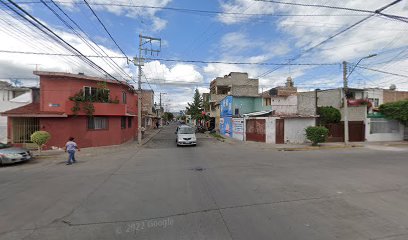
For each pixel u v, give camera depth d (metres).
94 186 7.34
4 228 4.45
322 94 26.89
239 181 7.68
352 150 16.17
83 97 17.53
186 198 6.00
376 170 9.38
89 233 4.18
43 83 16.81
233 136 26.69
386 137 22.25
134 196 6.25
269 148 17.05
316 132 17.56
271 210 5.13
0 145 12.65
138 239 3.91
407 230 4.17
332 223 4.46
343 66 18.34
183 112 115.06
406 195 6.19
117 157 13.75
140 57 20.84
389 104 21.80
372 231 4.13
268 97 29.89
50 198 6.21
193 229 4.25
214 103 42.31
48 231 4.29
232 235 3.99
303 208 5.25
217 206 5.40
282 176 8.36
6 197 6.34
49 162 12.52
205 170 9.52
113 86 20.36
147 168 10.17
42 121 16.56
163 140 25.23
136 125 29.11
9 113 15.91
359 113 22.12
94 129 18.48
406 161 11.52
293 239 3.84
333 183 7.37
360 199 5.86
